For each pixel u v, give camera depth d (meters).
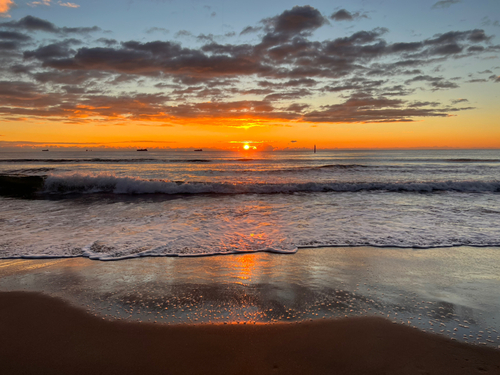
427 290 3.26
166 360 2.15
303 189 12.46
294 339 2.39
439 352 2.24
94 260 4.19
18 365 2.10
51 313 2.79
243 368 2.06
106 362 2.13
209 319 2.68
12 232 5.70
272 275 3.66
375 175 18.98
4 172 18.83
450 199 9.98
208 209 8.28
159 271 3.79
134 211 8.02
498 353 2.22
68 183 12.23
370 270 3.83
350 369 2.06
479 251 4.61
